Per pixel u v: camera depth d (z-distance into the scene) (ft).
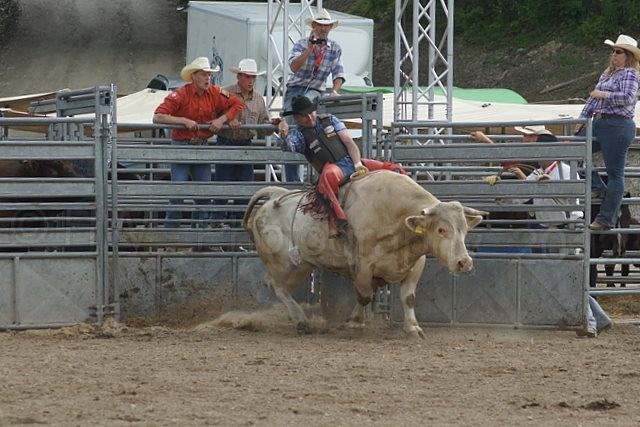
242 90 99.81
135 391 61.62
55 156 85.15
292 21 138.10
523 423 55.98
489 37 286.66
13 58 299.99
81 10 351.05
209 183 89.66
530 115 155.94
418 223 77.92
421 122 87.86
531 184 86.48
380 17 311.27
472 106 165.37
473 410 58.75
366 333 85.10
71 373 66.90
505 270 87.51
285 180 97.40
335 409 58.29
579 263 87.10
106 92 85.76
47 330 84.94
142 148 87.97
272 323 89.20
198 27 207.31
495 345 80.23
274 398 60.54
